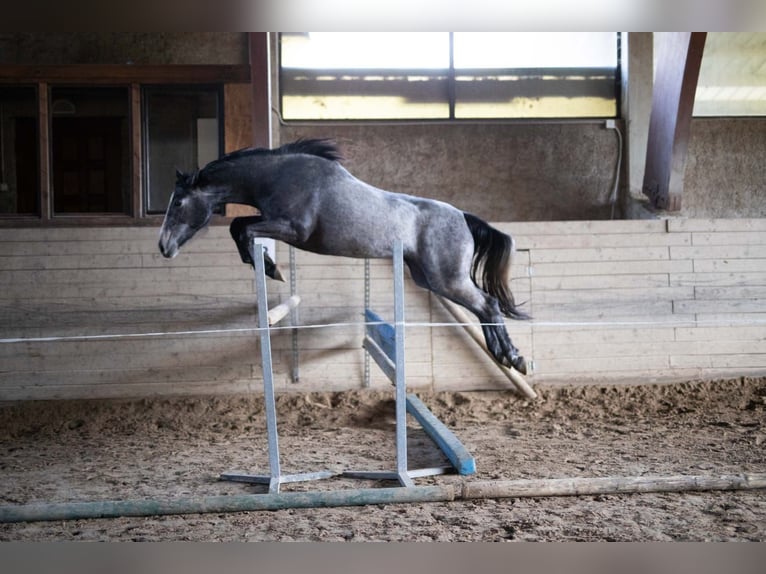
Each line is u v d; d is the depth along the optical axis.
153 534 3.30
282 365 6.83
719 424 5.71
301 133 9.42
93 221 7.52
